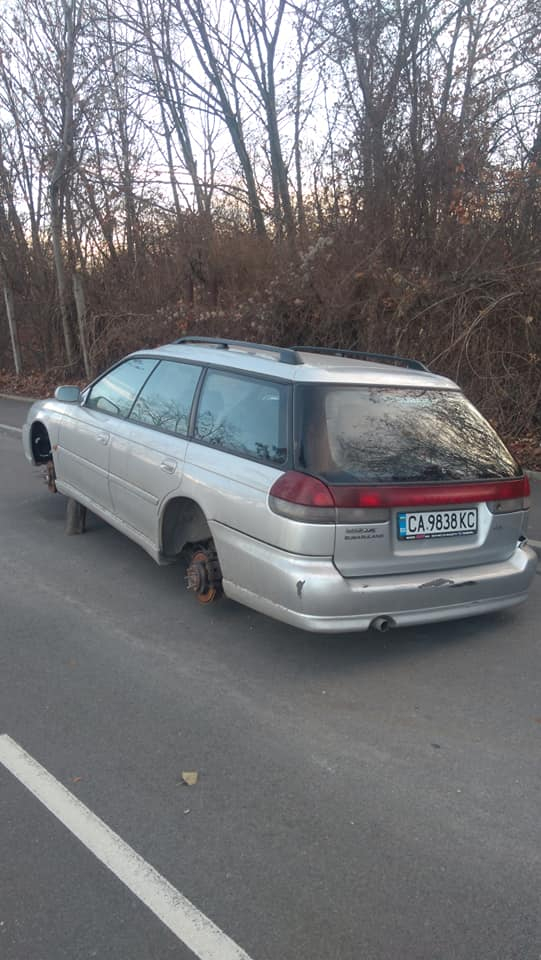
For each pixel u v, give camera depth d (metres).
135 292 18.06
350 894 2.66
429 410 4.68
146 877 2.71
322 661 4.45
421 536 4.29
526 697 4.09
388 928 2.52
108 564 5.95
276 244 15.60
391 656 4.54
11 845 2.84
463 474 4.47
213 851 2.85
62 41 17.84
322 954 2.41
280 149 18.09
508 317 10.91
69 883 2.66
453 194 11.95
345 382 4.47
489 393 11.04
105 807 3.08
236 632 4.79
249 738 3.62
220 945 2.43
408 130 13.05
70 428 6.50
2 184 20.20
